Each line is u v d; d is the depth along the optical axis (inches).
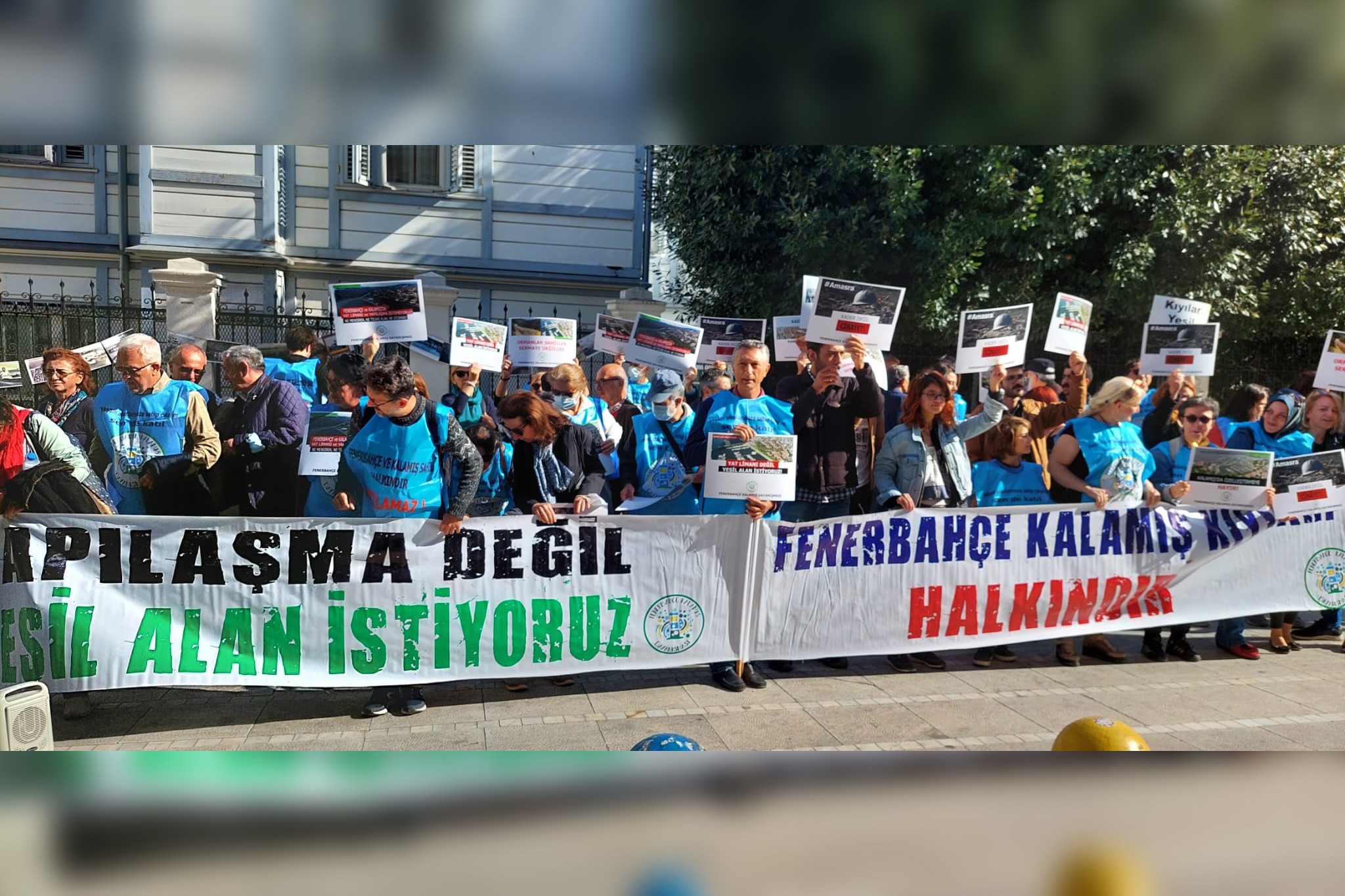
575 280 552.7
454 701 202.4
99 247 506.3
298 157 512.4
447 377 422.9
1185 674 229.1
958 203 416.5
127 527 181.8
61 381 227.0
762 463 203.5
